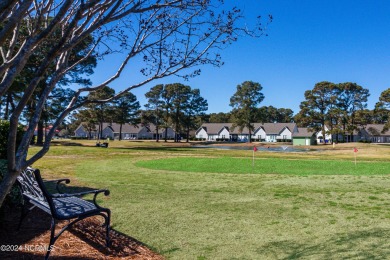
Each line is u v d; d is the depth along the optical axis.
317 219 5.86
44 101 2.73
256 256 4.22
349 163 18.03
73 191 8.44
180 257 4.21
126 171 13.16
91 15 2.96
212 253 4.34
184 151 34.44
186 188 9.05
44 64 2.41
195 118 80.00
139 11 2.79
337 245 4.54
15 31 3.16
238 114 79.88
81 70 36.97
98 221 5.66
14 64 2.33
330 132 70.62
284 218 5.96
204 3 3.28
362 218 5.89
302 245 4.57
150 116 78.00
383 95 66.00
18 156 2.49
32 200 4.73
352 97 72.88
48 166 14.77
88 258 4.03
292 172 13.23
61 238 4.71
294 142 80.56
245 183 9.94
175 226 5.50
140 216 6.07
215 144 71.06
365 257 4.08
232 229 5.34
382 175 11.94
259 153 33.12
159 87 75.12
